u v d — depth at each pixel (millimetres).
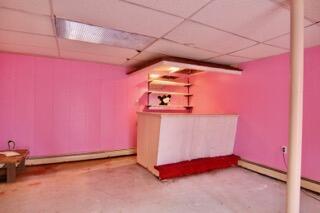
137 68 4559
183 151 3627
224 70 3941
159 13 2039
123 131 4930
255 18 2117
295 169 1860
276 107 3482
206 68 3795
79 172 3672
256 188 3061
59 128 4211
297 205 1862
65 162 4270
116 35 2688
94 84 4539
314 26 2268
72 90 4316
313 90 2994
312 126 2998
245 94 4039
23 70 3881
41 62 4023
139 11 2008
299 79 1826
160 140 3350
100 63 4566
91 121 4531
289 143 1897
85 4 1892
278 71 3467
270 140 3564
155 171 3441
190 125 3633
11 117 3807
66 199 2635
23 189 2908
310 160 3012
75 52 3631
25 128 3918
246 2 1806
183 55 3576
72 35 2729
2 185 3041
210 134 3895
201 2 1816
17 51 3631
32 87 3961
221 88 4602
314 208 2490
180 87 5766
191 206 2510
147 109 5273
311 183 2988
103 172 3689
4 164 3154
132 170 3805
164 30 2473
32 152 3994
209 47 3102
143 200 2643
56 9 2000
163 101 5523
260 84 3754
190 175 3584
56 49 3447
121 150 4895
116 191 2898
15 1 1856
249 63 3975
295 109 1851
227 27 2354
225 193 2879
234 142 4234
